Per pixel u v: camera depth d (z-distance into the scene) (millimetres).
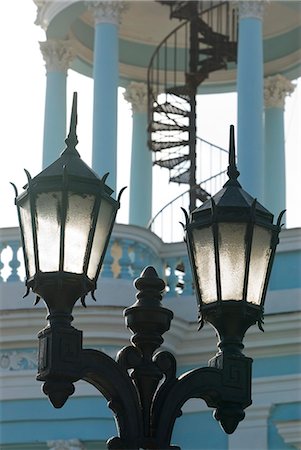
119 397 8742
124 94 27469
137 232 21000
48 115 24516
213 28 26469
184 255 21328
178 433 20609
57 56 24719
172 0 25109
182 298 21062
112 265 20938
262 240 8969
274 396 20328
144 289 9391
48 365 8453
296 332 20266
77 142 8992
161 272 21406
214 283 8906
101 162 21781
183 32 27234
